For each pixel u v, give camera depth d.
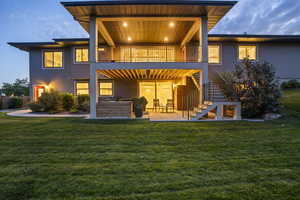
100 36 10.52
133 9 7.31
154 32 10.08
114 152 3.55
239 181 2.39
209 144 4.02
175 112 10.62
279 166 2.84
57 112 10.07
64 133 5.05
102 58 11.89
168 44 12.21
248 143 4.05
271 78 7.30
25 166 2.90
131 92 12.80
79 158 3.23
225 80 8.34
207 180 2.42
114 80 12.75
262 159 3.12
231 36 11.32
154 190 2.19
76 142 4.21
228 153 3.45
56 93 10.62
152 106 12.99
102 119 7.54
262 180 2.41
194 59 11.35
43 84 12.71
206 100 7.87
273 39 11.55
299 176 2.51
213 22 8.63
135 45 12.14
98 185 2.31
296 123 5.95
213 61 11.98
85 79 12.46
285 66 12.08
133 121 7.00
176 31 9.95
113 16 7.80
